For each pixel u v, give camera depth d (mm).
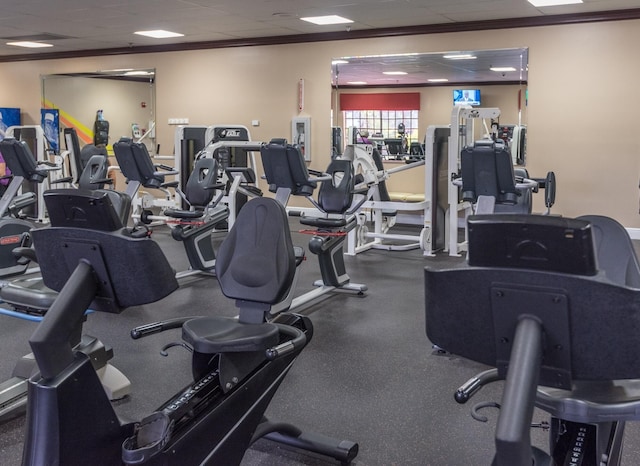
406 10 7730
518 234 1216
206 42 10289
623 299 1168
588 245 1163
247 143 6828
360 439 2691
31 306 3084
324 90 9633
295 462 2510
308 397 3133
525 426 1138
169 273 1910
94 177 5555
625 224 7957
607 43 7793
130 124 11266
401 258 6766
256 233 2473
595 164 8031
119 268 1858
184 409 1966
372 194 7078
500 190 4684
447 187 7195
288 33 9508
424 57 8914
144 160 5668
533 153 8352
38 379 1750
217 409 2033
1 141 5160
